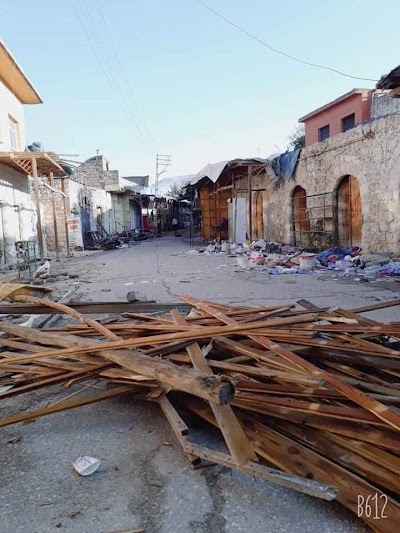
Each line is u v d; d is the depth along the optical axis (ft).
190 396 9.18
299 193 50.55
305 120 80.43
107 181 101.55
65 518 6.47
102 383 11.32
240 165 53.42
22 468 7.84
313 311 11.99
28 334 12.18
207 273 33.88
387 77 23.62
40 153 43.09
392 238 34.88
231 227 59.82
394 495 6.11
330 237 43.45
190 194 83.92
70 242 68.13
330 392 7.52
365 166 37.55
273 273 32.58
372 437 6.57
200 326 10.98
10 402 10.73
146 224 131.03
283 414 7.54
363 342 9.33
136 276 33.65
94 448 8.39
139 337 11.27
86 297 24.75
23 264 37.55
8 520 6.47
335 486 6.12
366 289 24.54
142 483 7.23
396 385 8.08
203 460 7.61
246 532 6.05
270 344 9.23
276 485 6.99
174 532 6.11
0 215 44.14
